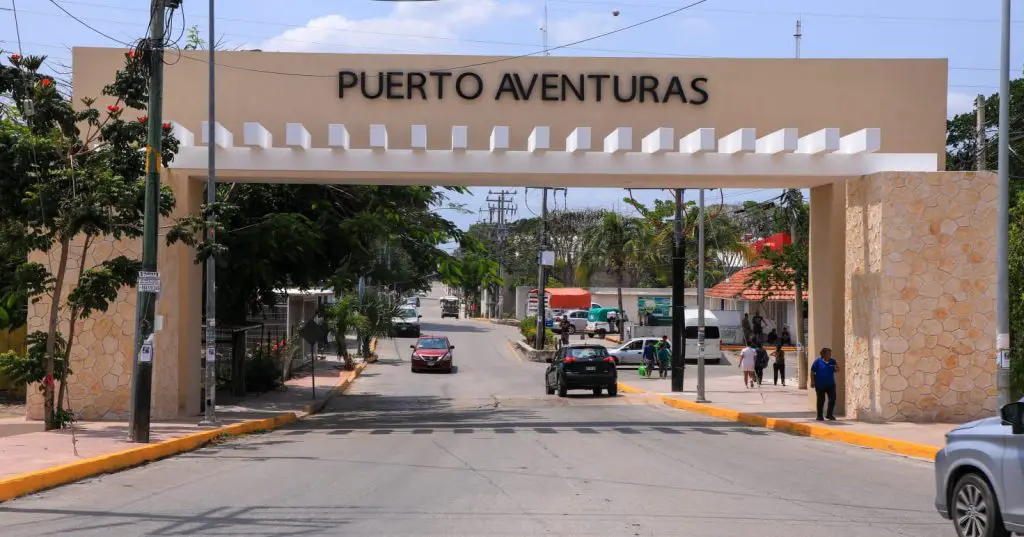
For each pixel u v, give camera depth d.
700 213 29.03
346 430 21.28
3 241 17.16
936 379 20.20
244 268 25.45
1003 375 16.78
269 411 24.98
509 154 21.25
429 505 10.33
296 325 43.88
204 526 9.07
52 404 17.86
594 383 32.91
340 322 44.50
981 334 20.25
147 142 16.30
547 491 11.42
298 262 27.27
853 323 21.55
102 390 20.09
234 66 22.50
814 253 24.38
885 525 9.28
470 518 9.48
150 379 15.98
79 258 20.12
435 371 46.78
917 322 20.19
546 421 23.62
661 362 42.72
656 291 77.12
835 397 21.08
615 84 22.56
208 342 20.12
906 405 20.17
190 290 22.73
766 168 21.42
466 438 19.06
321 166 20.97
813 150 20.88
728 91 22.73
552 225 90.50
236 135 22.47
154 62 15.91
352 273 27.58
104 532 8.80
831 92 22.86
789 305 57.16
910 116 22.95
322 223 27.03
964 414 20.20
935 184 20.31
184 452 16.28
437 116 22.45
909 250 20.23
